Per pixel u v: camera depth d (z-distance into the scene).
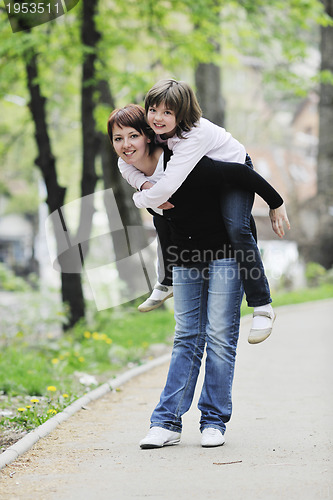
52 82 31.41
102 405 12.34
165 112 8.13
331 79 31.56
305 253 44.38
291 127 87.31
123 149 8.48
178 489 7.27
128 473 7.91
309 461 8.18
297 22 28.77
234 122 80.19
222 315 8.87
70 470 8.14
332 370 15.09
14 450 8.80
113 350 17.89
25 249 102.88
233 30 30.23
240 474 7.72
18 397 13.16
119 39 26.44
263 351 18.00
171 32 27.52
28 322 23.03
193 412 11.31
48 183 26.78
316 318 25.45
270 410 11.33
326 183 44.41
